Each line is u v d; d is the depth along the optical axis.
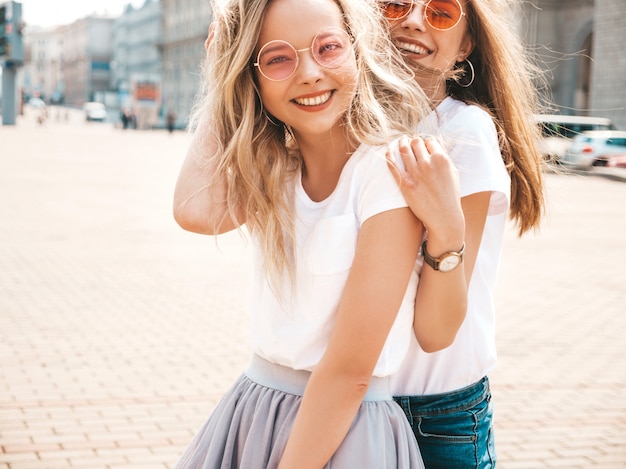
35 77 166.00
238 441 1.68
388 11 1.84
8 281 8.25
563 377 5.62
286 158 1.67
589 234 13.17
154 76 66.25
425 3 1.81
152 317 6.98
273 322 1.62
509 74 1.86
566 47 49.19
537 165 1.88
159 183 19.98
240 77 1.59
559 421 4.78
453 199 1.43
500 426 4.69
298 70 1.50
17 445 4.14
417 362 1.75
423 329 1.57
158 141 43.41
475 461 1.79
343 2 1.53
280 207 1.60
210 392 5.09
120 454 4.09
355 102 1.55
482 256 1.75
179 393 5.04
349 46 1.52
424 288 1.52
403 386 1.77
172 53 90.94
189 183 1.72
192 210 1.70
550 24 49.44
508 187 1.64
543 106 2.06
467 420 1.78
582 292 8.53
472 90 1.91
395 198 1.44
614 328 7.03
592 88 39.38
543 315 7.47
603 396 5.23
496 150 1.67
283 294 1.59
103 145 37.34
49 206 14.65
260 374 1.69
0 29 51.22
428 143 1.48
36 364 5.53
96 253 10.09
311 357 1.58
